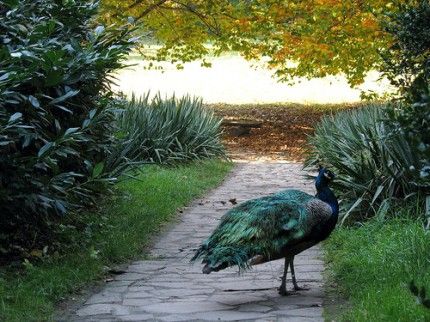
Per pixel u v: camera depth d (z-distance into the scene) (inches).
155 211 458.6
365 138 420.8
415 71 380.2
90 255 349.4
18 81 306.5
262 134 936.9
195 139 711.7
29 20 362.6
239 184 612.1
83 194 372.2
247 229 284.4
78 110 394.9
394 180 399.5
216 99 1306.6
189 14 888.9
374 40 793.6
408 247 317.1
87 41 403.9
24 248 350.6
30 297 289.4
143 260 367.2
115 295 307.7
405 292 271.1
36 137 323.0
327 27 788.0
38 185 318.3
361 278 306.3
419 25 373.7
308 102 1243.2
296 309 285.0
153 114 690.2
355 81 880.3
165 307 290.4
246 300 298.8
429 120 234.7
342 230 385.7
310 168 658.2
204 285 322.0
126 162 472.1
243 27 840.3
